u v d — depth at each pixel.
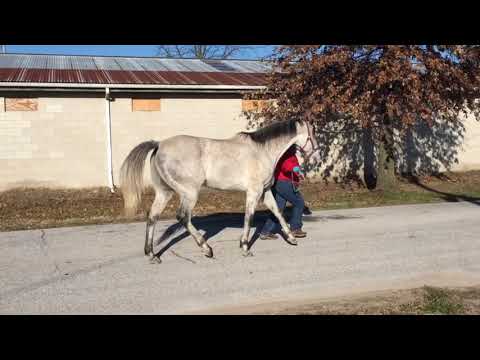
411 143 19.22
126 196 7.27
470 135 20.28
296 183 8.66
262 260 7.51
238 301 5.63
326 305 5.38
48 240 9.18
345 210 12.36
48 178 15.05
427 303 5.33
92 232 9.88
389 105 12.66
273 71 15.27
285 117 14.46
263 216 11.55
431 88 12.87
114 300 5.73
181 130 16.22
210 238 9.09
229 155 7.42
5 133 14.60
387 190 15.32
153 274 6.83
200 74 17.97
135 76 16.62
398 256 7.70
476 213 11.59
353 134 17.97
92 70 17.56
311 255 7.79
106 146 15.48
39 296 5.92
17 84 14.11
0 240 9.23
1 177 14.65
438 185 17.08
